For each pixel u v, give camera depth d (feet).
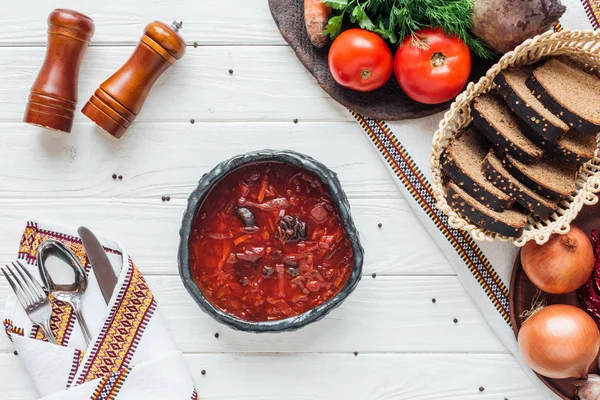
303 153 3.41
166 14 3.37
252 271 3.26
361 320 3.46
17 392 3.45
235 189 3.23
